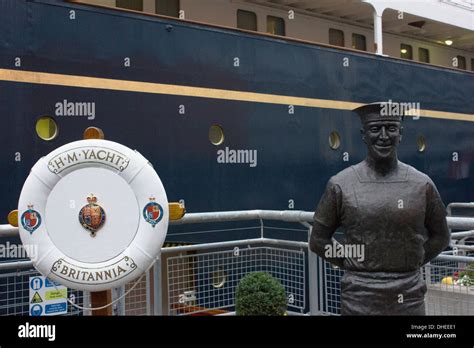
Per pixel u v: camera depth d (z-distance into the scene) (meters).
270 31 11.12
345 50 10.08
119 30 7.25
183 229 7.76
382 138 3.51
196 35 8.03
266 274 5.20
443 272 5.79
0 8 6.31
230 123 8.42
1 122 6.30
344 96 10.05
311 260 5.59
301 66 9.38
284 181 9.12
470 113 12.92
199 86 8.06
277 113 9.05
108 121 7.14
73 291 5.17
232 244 5.70
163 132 7.67
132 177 3.73
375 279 3.54
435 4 12.67
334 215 3.69
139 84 7.43
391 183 3.56
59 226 3.73
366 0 11.00
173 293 5.96
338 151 9.94
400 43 14.20
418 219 3.51
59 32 6.74
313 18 11.84
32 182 3.70
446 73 12.22
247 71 8.64
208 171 8.16
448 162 12.31
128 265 3.71
